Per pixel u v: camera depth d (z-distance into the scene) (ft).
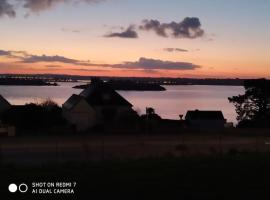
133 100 531.09
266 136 173.58
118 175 73.00
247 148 131.64
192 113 227.40
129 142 147.43
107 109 211.61
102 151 115.34
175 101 531.91
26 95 558.56
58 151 120.16
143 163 85.81
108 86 221.66
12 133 171.32
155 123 204.54
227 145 141.18
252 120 234.99
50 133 179.22
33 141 148.05
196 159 91.50
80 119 202.59
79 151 120.37
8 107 198.80
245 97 256.93
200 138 163.73
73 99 220.84
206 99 595.47
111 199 58.39
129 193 61.21
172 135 175.83
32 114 189.47
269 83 251.39
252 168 79.00
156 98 595.47
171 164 84.02
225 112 388.16
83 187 64.75
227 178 70.23
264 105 251.60
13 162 96.27
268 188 63.82
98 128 194.59
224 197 59.16
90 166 82.79
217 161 87.71
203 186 64.90
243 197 59.21
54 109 202.08
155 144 141.79
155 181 68.23
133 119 201.98
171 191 62.23
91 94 214.90
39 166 84.94
